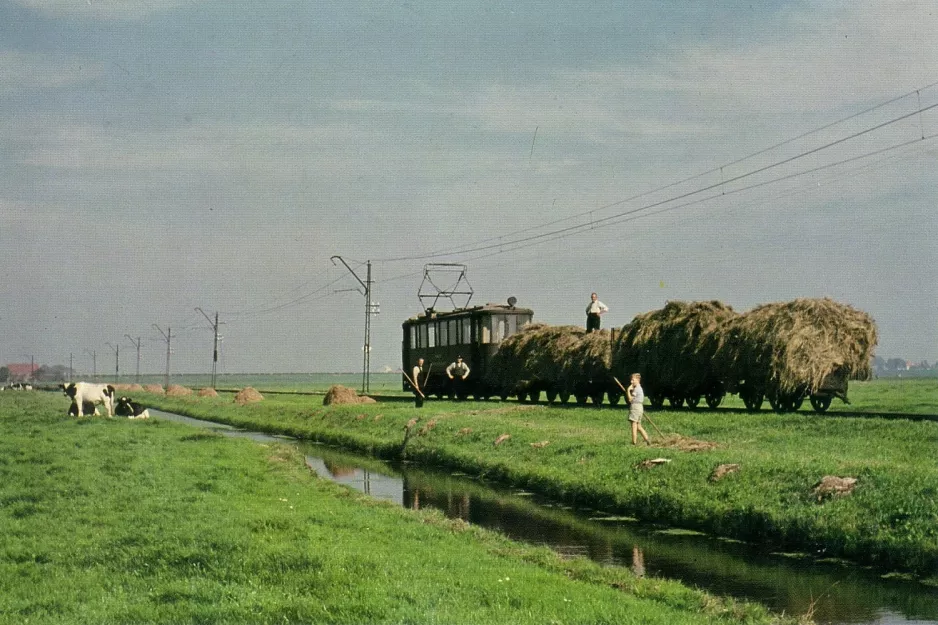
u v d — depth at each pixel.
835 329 37.91
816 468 23.23
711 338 41.97
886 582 17.77
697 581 18.05
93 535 18.70
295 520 20.70
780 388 37.88
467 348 67.00
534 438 36.50
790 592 17.11
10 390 170.38
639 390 31.59
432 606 13.72
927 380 141.00
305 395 105.75
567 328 54.91
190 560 16.33
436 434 43.22
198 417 82.00
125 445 38.34
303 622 12.75
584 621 13.38
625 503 26.00
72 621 12.74
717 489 24.22
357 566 15.97
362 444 47.25
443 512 26.73
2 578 15.40
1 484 25.86
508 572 16.64
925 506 19.44
